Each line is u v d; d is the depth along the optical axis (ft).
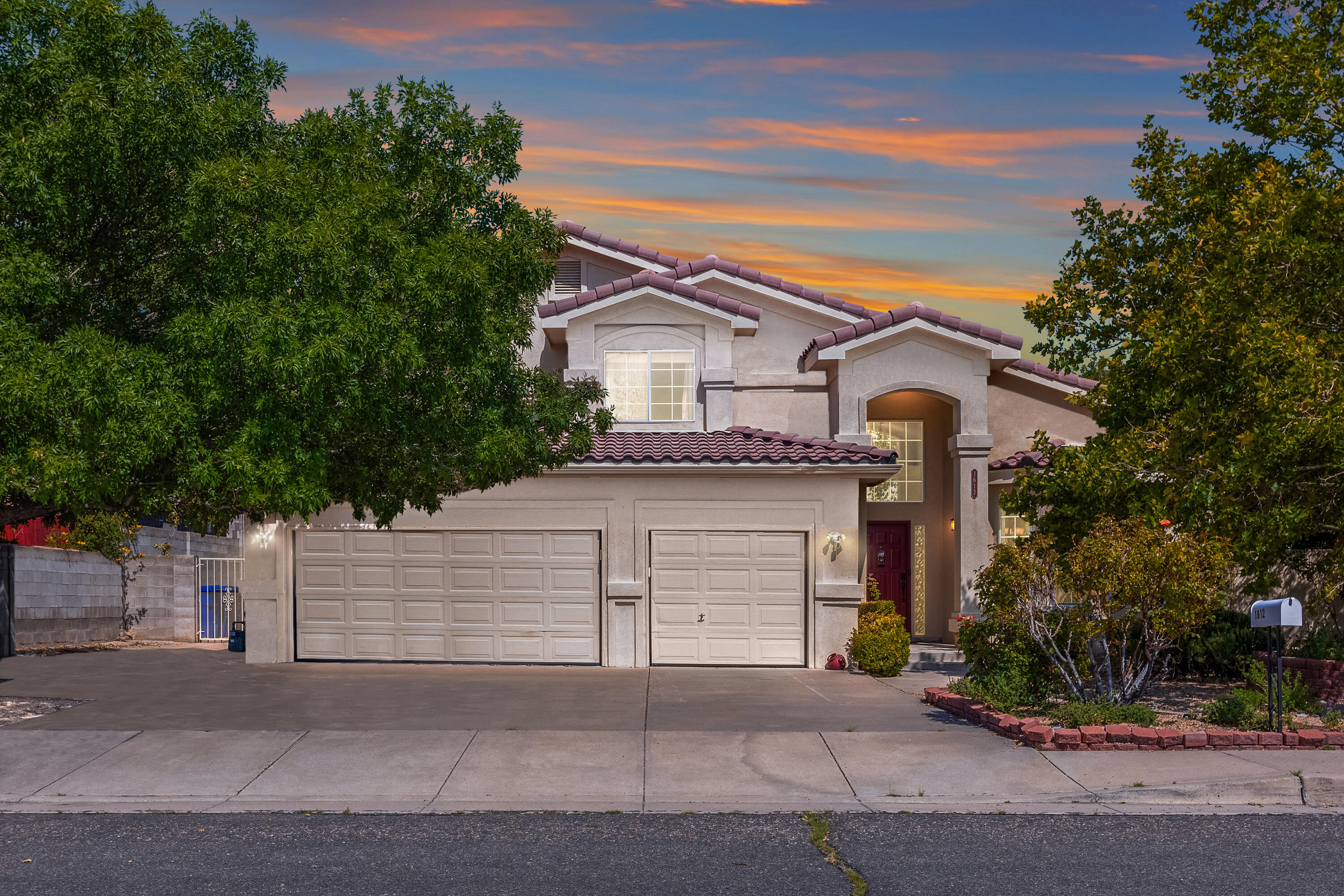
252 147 41.39
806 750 37.81
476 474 45.42
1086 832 29.43
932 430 75.66
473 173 44.70
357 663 62.64
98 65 36.86
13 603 67.41
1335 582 51.49
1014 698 42.65
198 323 35.45
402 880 25.32
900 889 24.68
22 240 36.42
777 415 72.38
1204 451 44.55
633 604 61.98
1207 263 49.32
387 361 37.22
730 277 75.72
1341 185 44.24
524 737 39.45
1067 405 73.97
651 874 25.76
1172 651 58.34
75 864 26.53
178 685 53.26
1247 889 24.66
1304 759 35.22
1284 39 50.85
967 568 69.15
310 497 36.32
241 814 31.27
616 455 61.67
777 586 62.59
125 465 34.47
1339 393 40.52
